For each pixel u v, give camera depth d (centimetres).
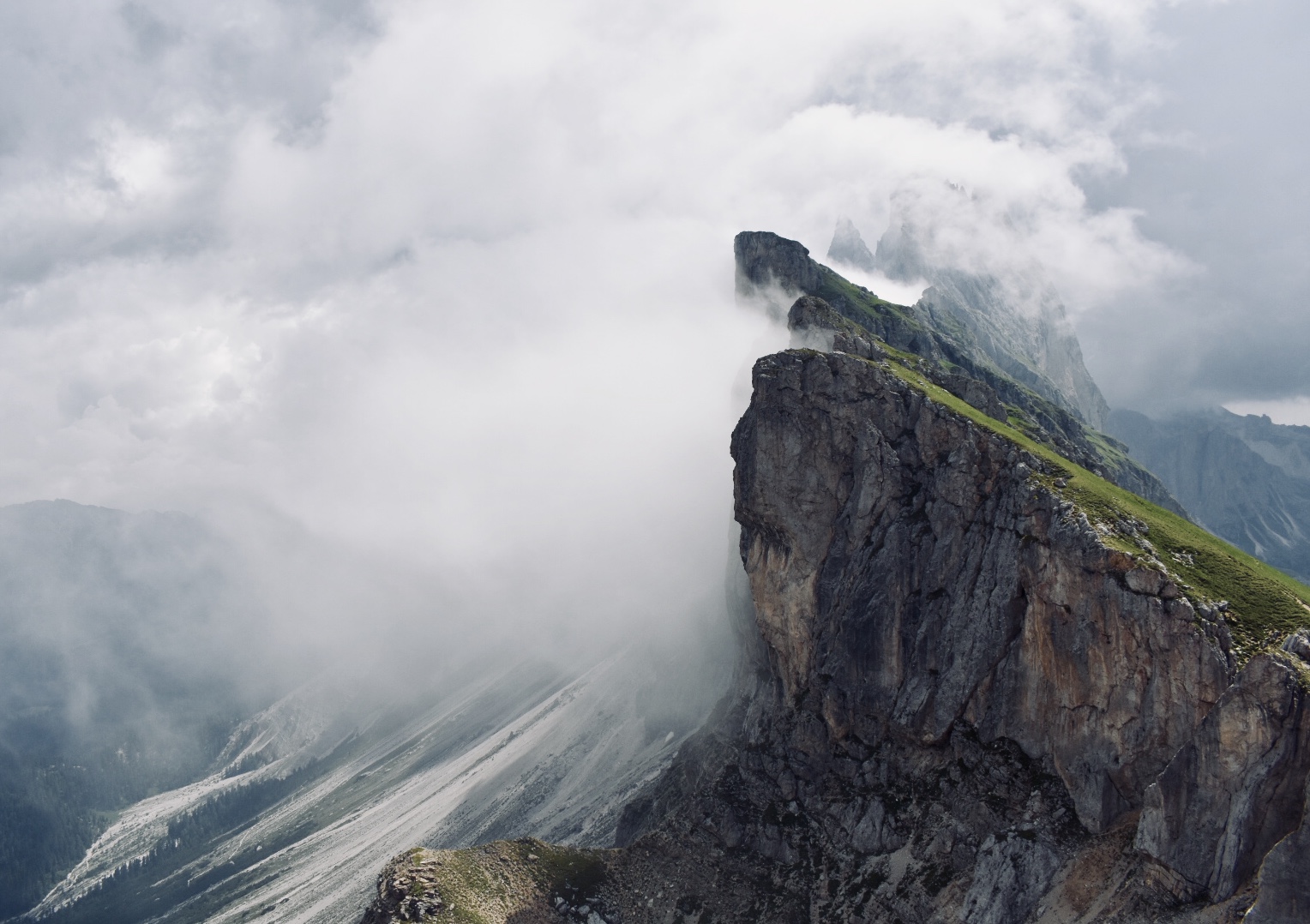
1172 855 10994
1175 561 14275
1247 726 10544
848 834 16388
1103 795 13175
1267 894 9381
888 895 14938
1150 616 13175
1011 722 15062
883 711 17025
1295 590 14712
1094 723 13638
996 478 16812
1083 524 14488
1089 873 12550
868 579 17812
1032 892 12975
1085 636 13962
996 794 14650
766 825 17625
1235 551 16938
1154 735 12900
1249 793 10388
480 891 16488
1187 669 12712
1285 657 10656
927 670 16538
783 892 16362
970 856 14400
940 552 17050
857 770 17112
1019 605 15475
